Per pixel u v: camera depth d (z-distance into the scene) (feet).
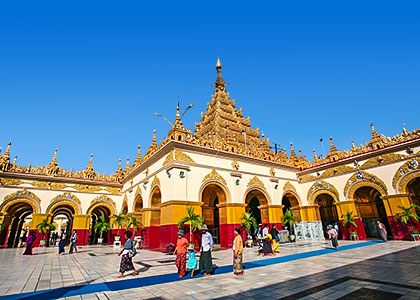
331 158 72.54
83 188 80.33
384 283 21.56
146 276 27.53
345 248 48.01
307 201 76.18
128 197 79.92
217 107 100.58
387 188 59.82
